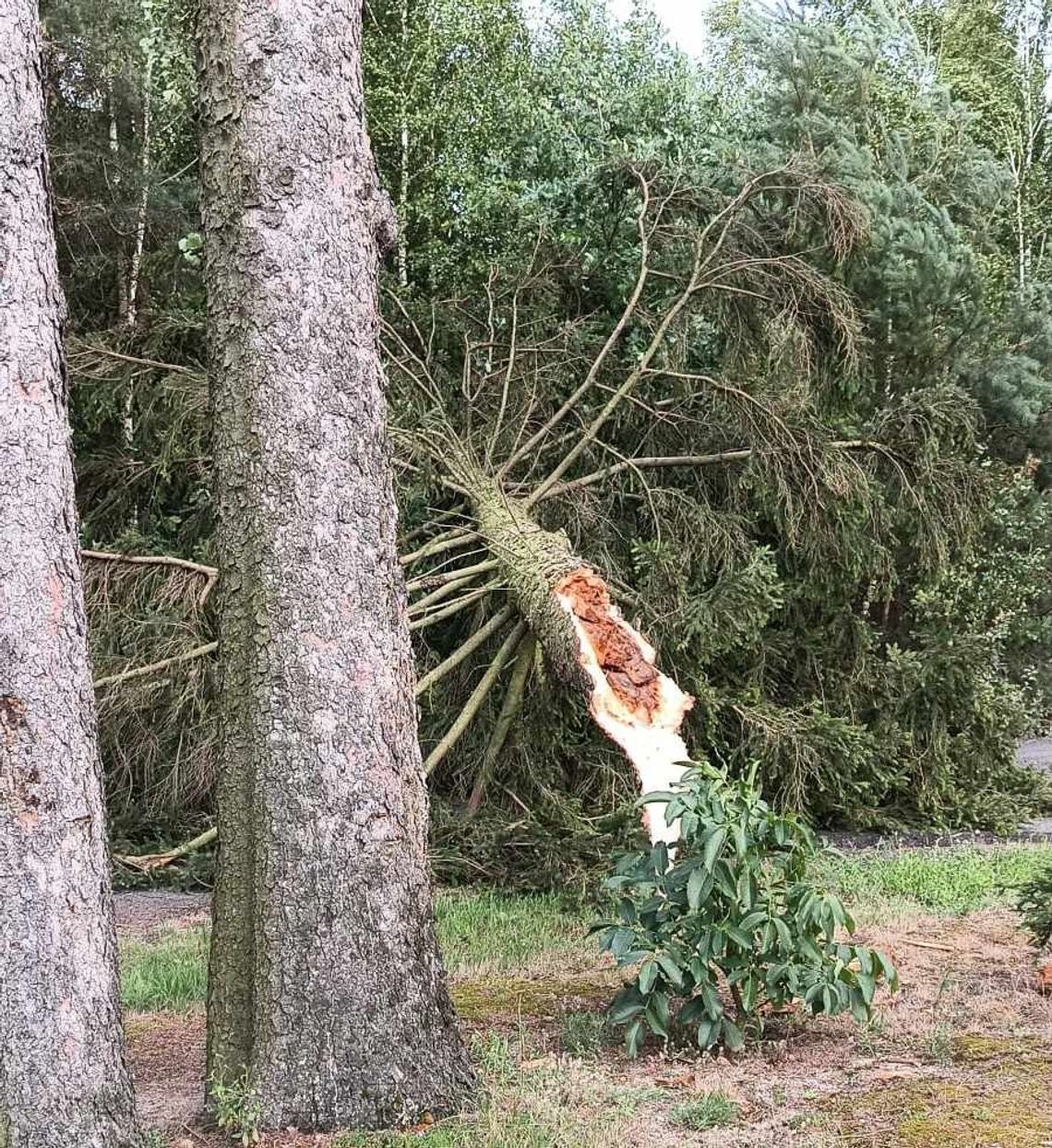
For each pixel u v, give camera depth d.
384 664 3.84
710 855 4.04
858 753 8.95
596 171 10.20
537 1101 3.78
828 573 9.26
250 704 3.79
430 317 9.99
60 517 3.26
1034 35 24.23
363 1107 3.63
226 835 3.82
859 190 10.70
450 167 15.03
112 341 9.82
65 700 3.22
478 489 8.66
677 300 9.58
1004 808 9.70
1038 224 21.84
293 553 3.76
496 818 8.08
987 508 9.67
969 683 9.62
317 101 3.88
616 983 5.32
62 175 12.55
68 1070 3.14
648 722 6.82
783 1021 4.59
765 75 14.12
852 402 9.95
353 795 3.73
